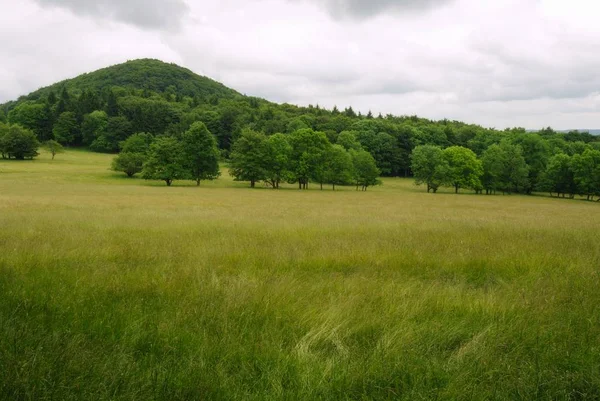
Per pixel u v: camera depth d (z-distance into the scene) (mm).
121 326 4027
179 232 11883
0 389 2768
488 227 13672
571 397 3088
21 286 5184
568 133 141375
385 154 121750
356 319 4332
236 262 7367
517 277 6453
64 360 3205
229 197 47938
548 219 20500
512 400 3008
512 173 88750
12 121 150000
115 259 7559
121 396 2805
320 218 18609
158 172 82125
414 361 3455
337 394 3035
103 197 41844
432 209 33844
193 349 3596
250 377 3201
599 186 77312
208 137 85125
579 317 4406
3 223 13680
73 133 146875
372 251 8398
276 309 4547
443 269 7023
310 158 85188
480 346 3701
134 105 160500
